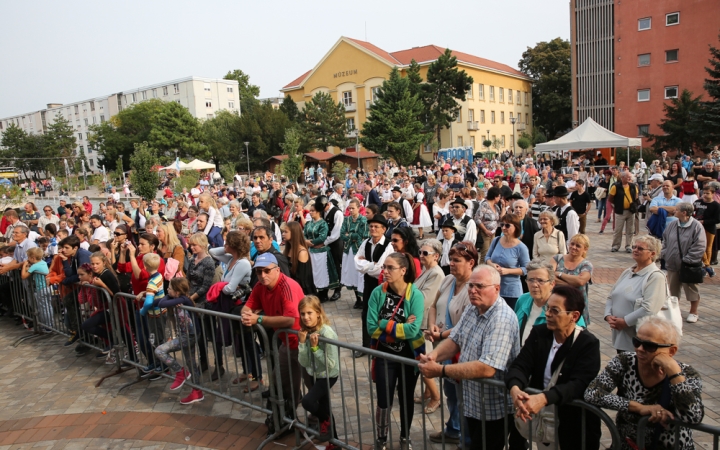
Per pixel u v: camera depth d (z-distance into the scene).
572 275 4.85
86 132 101.25
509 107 63.91
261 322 4.33
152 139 62.62
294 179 36.41
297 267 7.04
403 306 4.05
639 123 41.41
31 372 6.30
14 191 31.89
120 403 5.29
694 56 38.59
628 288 4.45
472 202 11.05
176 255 6.86
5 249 8.70
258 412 4.94
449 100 47.28
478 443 3.32
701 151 33.38
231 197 18.20
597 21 44.22
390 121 43.56
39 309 7.61
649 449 2.75
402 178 21.56
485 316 3.28
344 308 8.43
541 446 3.01
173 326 5.32
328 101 55.34
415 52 56.81
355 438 4.34
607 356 5.80
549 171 21.64
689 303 7.65
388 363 3.96
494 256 5.45
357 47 56.62
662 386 2.71
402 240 4.99
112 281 6.08
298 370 4.44
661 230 9.69
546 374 3.04
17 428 4.85
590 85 45.12
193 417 4.90
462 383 3.34
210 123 66.94
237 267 5.06
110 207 12.60
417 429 4.45
